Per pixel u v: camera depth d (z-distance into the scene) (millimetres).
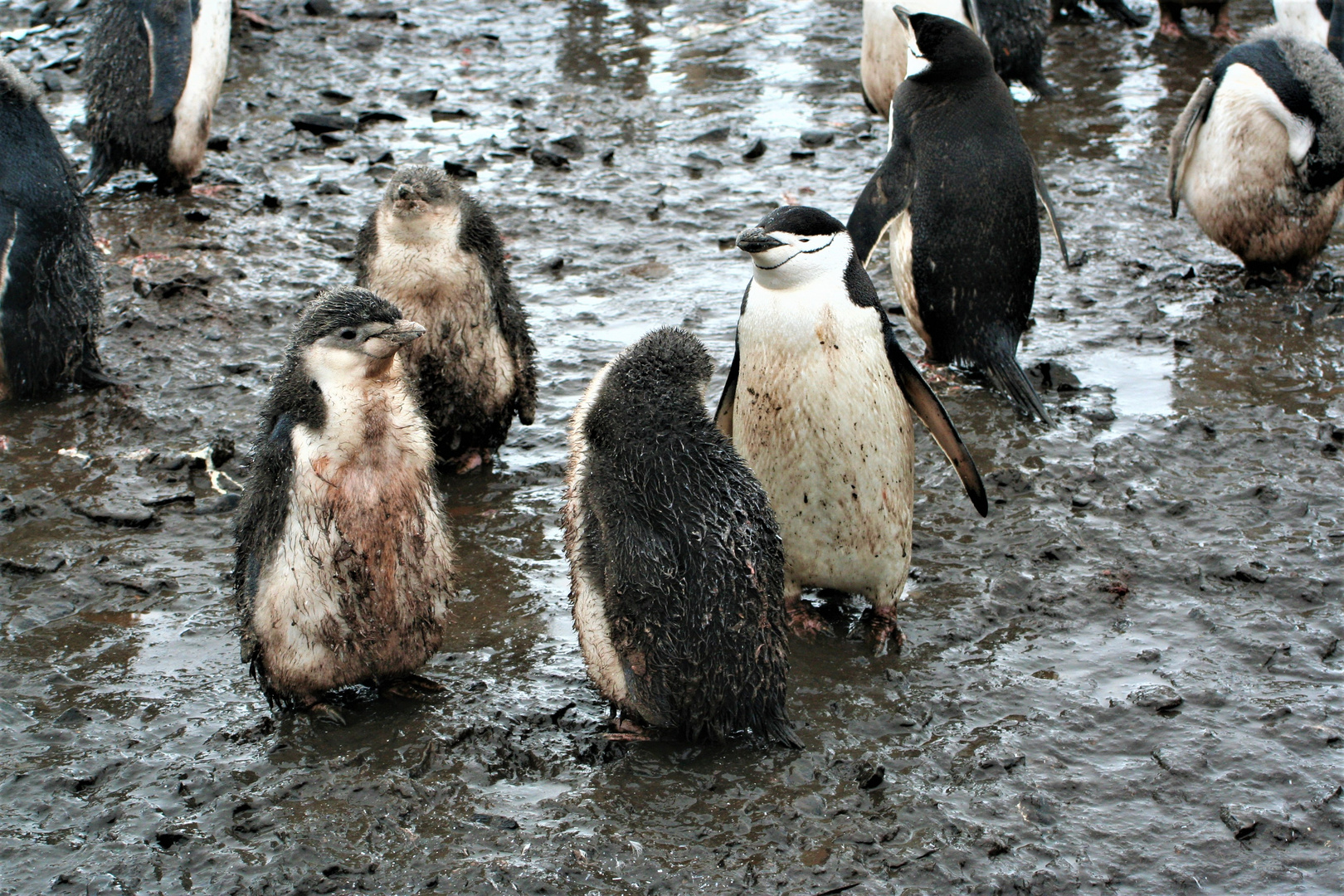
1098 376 7863
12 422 7324
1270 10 15312
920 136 7426
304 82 13211
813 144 11727
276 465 4520
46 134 7398
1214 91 8719
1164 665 5207
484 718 4902
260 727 4859
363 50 14195
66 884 4078
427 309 6406
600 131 12117
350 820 4344
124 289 8961
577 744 4766
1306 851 4191
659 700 4566
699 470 4484
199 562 6027
